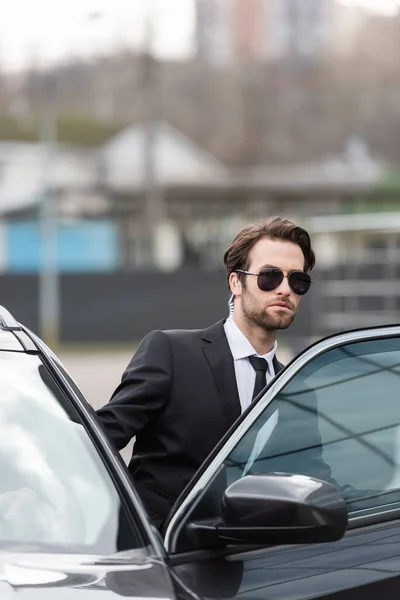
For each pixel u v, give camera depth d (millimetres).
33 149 103000
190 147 102688
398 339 8289
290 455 7355
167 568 6281
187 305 75562
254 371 9250
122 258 99125
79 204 99438
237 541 6590
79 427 7074
